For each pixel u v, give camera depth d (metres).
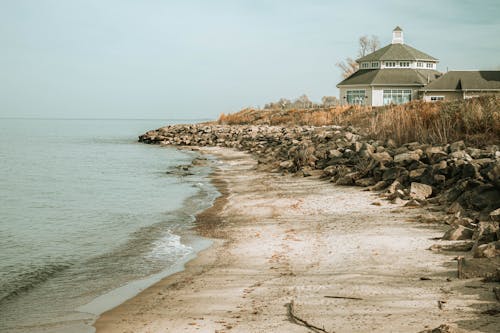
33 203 20.78
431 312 6.82
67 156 46.75
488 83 64.94
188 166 32.78
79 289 9.72
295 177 23.80
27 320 8.14
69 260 11.93
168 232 14.38
